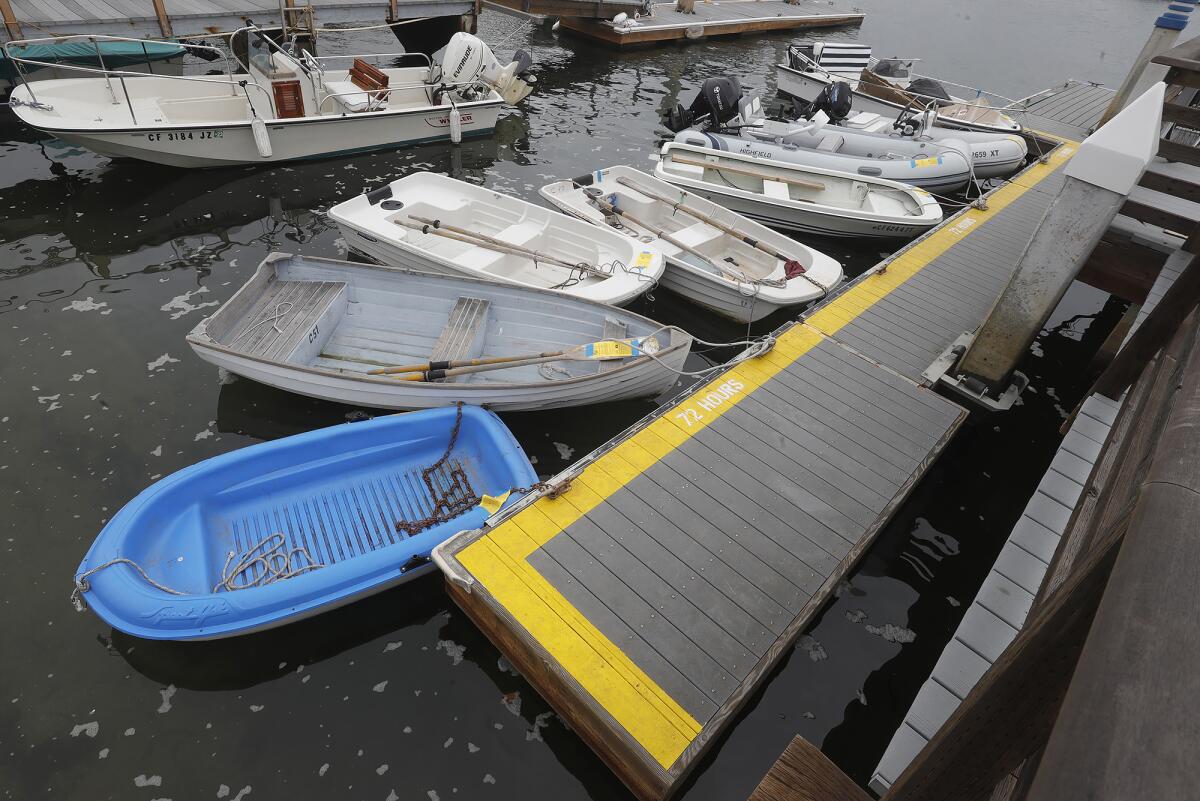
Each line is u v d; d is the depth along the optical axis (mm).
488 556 4293
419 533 4672
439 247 8148
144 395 6191
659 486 4918
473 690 4227
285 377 5738
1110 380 4914
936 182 11062
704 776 3885
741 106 12227
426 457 5480
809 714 4227
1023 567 3619
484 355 6586
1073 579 1232
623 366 5859
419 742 3959
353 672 4277
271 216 9328
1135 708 613
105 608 3988
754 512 4805
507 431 5391
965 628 3279
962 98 17812
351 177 10516
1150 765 553
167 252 8312
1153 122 4621
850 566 4543
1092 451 4434
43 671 4160
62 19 10641
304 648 4379
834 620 4820
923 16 27453
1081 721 644
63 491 5254
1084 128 14445
